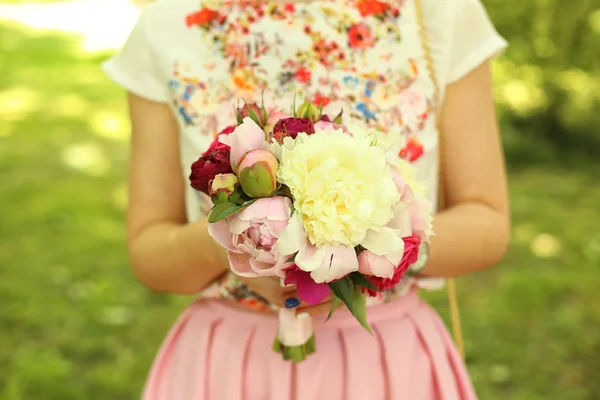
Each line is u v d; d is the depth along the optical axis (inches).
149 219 66.3
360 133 50.1
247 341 62.6
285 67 63.5
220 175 46.8
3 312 173.2
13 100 377.1
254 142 48.1
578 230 218.8
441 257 60.9
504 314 171.8
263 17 64.1
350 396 60.2
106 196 248.8
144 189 66.4
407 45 63.4
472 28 63.7
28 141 309.9
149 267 64.1
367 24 63.6
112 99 384.8
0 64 461.7
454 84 63.9
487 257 62.7
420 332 63.3
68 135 319.9
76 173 271.7
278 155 47.4
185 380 64.0
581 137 286.0
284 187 46.9
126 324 169.5
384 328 62.2
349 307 47.9
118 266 197.9
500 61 272.7
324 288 46.6
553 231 219.0
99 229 221.9
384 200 46.2
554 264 198.2
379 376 61.0
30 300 179.0
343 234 45.7
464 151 63.8
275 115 51.8
